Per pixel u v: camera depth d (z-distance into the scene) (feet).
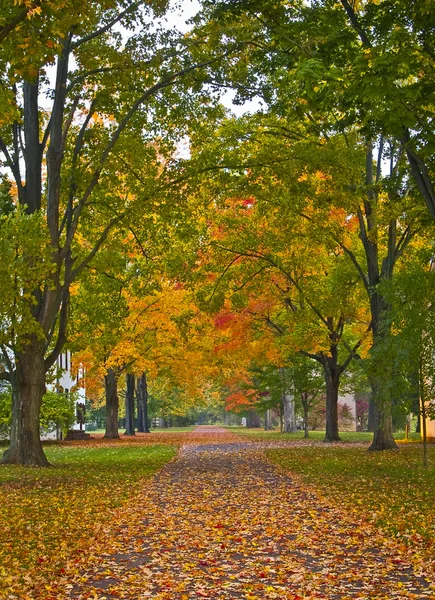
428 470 58.75
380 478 53.26
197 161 65.92
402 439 119.75
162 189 64.69
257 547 28.37
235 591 21.81
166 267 83.15
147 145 75.25
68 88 64.23
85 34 61.77
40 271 53.47
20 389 67.97
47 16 32.37
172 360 128.57
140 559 26.66
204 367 131.95
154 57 60.44
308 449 91.71
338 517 35.22
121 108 66.69
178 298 117.39
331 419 116.88
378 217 68.69
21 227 53.06
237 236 91.61
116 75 60.64
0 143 68.54
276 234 88.38
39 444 68.18
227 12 50.62
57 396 119.96
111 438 141.18
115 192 73.82
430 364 59.00
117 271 76.13
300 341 100.17
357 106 43.27
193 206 75.31
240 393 205.67
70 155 71.72
